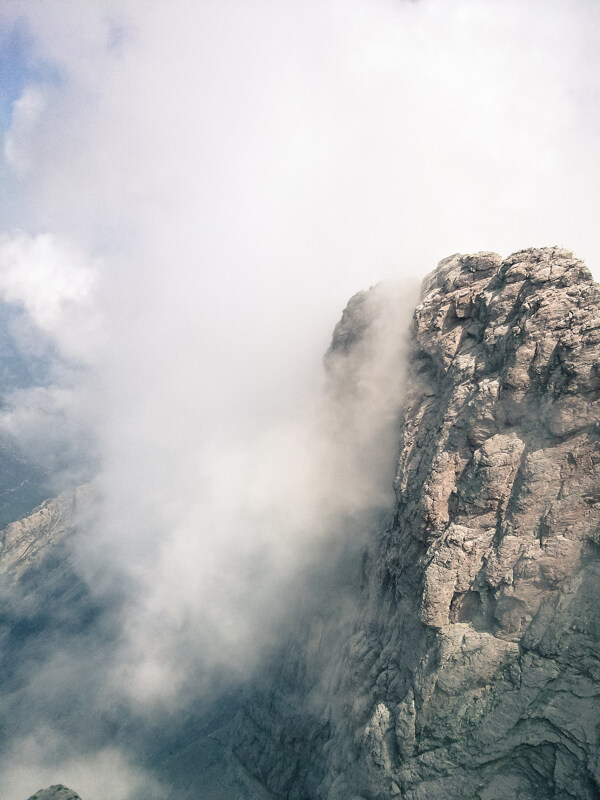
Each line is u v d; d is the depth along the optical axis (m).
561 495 29.44
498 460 31.50
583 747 26.02
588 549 28.27
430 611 31.22
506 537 30.36
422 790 29.56
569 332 30.44
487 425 32.94
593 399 29.23
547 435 30.47
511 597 29.19
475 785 28.36
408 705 31.06
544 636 28.14
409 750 30.53
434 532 33.62
